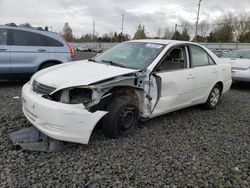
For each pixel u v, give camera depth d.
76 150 3.42
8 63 6.93
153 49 4.56
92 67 4.07
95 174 2.91
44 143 3.51
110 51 5.07
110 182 2.78
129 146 3.63
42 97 3.38
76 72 3.76
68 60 7.81
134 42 5.09
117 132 3.78
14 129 3.99
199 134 4.32
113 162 3.18
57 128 3.21
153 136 4.07
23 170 2.90
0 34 6.84
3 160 3.08
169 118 5.08
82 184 2.72
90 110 3.40
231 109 6.14
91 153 3.37
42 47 7.40
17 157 3.17
